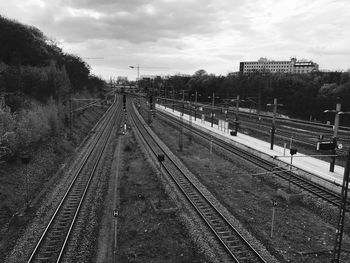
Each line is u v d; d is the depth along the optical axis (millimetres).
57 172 36031
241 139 60688
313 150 50875
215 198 28641
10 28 68625
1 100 37188
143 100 174000
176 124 86625
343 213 17672
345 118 89812
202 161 43625
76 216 24234
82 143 54594
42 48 81000
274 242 21000
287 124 84188
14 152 33438
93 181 33375
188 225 22766
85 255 19219
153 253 19328
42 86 58156
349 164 17344
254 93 125375
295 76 127188
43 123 44156
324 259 19234
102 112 109188
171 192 29578
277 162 42375
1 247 20047
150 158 43781
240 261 18391
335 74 120688
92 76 145875
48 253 19250
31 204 26641
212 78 161250
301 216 25828
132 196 29031
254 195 30234
